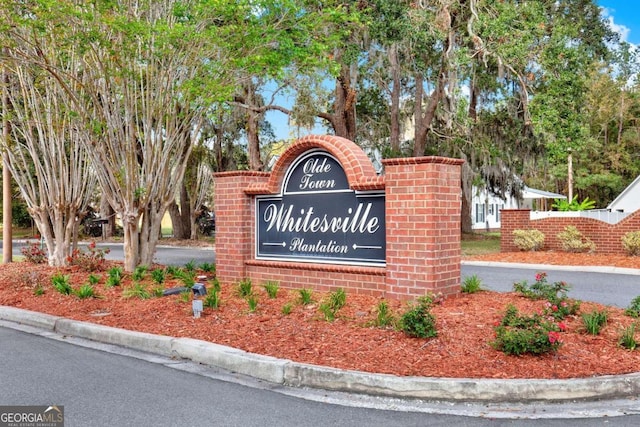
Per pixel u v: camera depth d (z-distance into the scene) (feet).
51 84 40.57
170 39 33.78
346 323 23.03
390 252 27.04
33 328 26.61
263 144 99.55
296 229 31.94
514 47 64.39
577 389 15.85
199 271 38.27
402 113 90.74
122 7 35.88
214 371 19.29
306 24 42.19
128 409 15.40
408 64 74.95
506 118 83.56
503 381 15.96
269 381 18.11
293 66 56.75
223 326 23.38
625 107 136.26
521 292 28.27
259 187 33.06
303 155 31.50
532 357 18.13
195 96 37.09
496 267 52.95
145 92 40.75
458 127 82.74
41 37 37.22
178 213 102.89
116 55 35.32
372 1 64.95
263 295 29.73
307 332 21.89
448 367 17.42
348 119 75.87
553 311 23.03
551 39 66.95
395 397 16.34
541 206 151.02
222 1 33.40
